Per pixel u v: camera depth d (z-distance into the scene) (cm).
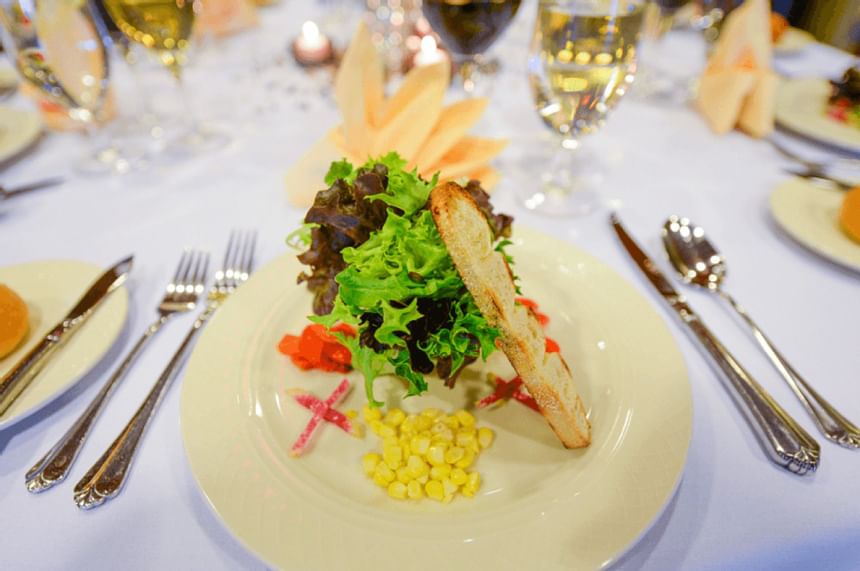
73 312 35
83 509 27
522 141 61
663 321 34
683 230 45
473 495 27
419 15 86
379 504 27
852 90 57
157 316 38
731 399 32
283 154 58
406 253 29
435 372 34
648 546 26
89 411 31
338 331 32
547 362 28
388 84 71
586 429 28
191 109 67
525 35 90
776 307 39
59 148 59
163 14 55
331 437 30
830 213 44
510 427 30
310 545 24
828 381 34
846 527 26
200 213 49
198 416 29
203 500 28
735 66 60
